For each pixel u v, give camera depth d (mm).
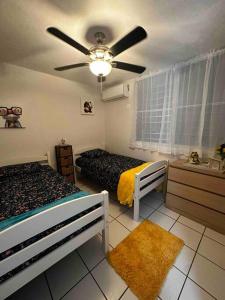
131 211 2250
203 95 2053
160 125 2674
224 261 1438
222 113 1949
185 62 2188
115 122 3645
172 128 2447
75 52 1966
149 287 1203
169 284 1229
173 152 2500
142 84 2820
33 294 1167
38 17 1331
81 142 3523
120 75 2836
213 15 1306
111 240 1689
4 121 2402
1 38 1644
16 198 1522
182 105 2328
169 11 1266
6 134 2455
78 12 1274
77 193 1630
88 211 1323
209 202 1858
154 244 1631
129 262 1419
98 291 1186
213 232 1824
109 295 1158
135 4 1194
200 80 2100
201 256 1490
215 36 1621
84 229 1278
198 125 2195
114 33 1547
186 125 2301
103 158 3217
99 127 3854
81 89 3340
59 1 1160
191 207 2041
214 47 1855
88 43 1728
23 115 2588
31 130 2713
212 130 2045
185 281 1253
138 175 1886
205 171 1847
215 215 1823
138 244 1631
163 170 2486
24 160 2629
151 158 2951
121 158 3197
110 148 3910
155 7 1224
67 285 1229
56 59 2174
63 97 3068
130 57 2107
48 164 2891
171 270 1346
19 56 2084
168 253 1518
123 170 2355
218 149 1878
